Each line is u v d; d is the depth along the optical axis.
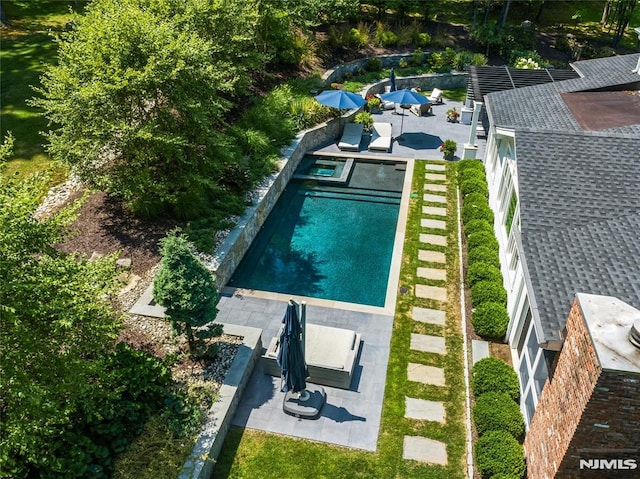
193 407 11.28
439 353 13.73
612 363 7.14
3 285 8.36
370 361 13.53
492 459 10.32
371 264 17.69
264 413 12.19
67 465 9.56
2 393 9.00
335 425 11.89
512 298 13.70
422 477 10.80
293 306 10.77
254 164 20.88
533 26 38.19
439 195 21.02
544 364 10.75
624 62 21.58
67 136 15.62
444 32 36.62
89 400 9.68
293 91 26.48
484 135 26.50
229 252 16.38
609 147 12.77
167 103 16.19
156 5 18.36
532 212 11.14
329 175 23.03
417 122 28.11
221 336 13.47
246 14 22.00
